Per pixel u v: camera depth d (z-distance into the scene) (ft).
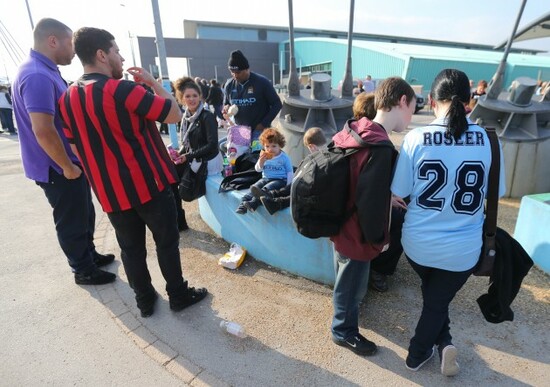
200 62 138.92
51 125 7.91
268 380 6.66
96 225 14.06
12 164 24.76
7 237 13.05
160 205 7.69
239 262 10.47
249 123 13.51
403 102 5.98
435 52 99.91
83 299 9.25
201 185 11.95
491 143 5.51
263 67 150.00
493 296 6.29
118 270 10.65
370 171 5.49
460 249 5.57
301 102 14.15
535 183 15.46
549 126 15.49
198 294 9.02
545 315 8.08
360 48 106.01
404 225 6.08
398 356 7.10
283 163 10.03
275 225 9.80
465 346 7.30
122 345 7.62
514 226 12.83
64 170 8.43
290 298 9.01
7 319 8.50
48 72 8.18
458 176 5.35
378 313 8.34
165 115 7.02
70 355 7.36
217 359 7.18
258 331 7.92
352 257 6.38
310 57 132.98
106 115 6.63
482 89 27.55
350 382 6.55
